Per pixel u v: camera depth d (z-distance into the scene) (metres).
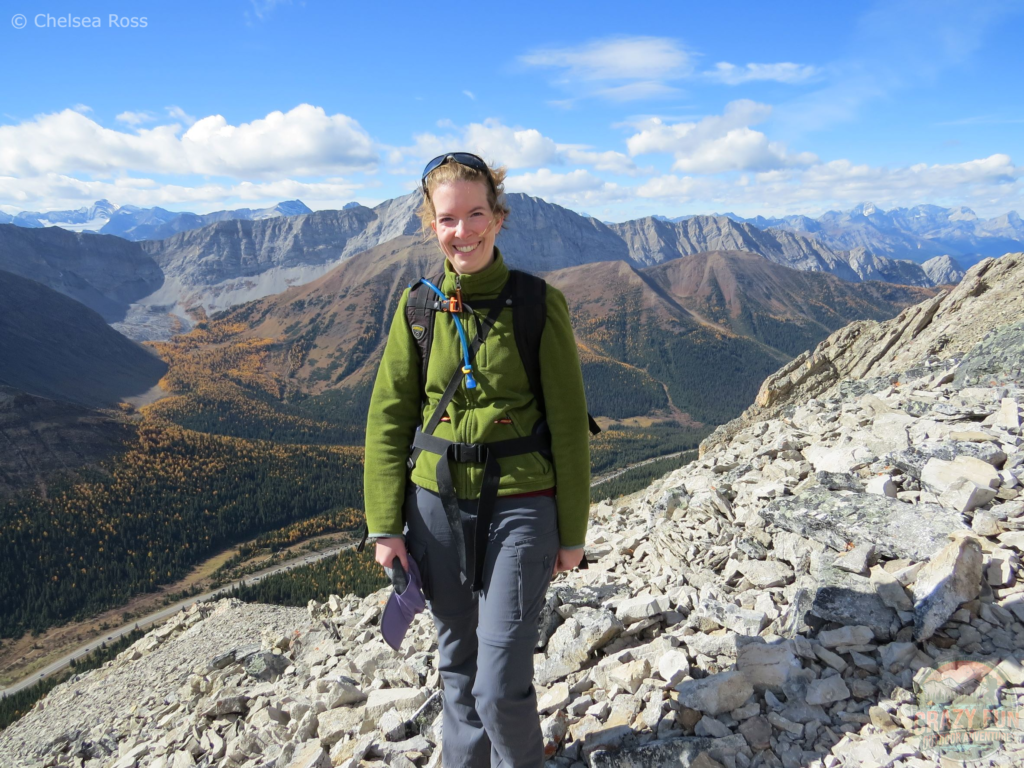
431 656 4.97
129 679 14.66
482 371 2.69
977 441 5.48
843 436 7.03
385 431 2.91
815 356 26.58
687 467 11.26
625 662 3.97
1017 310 18.42
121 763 5.70
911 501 4.97
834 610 3.72
